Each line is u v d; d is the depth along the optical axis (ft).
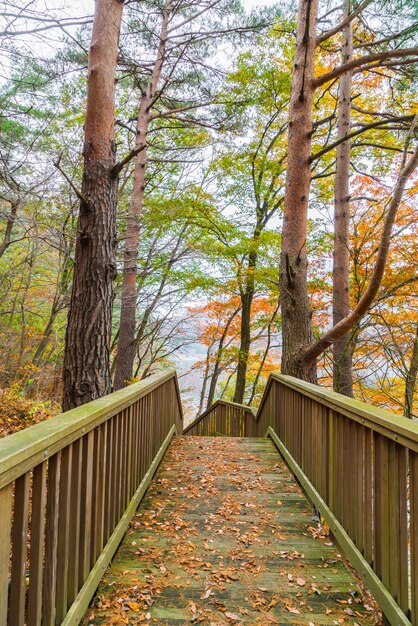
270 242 32.86
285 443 15.65
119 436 8.71
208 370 45.70
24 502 4.27
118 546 8.45
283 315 19.12
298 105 18.99
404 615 5.59
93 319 12.90
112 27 13.66
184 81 29.22
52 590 5.05
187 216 31.07
